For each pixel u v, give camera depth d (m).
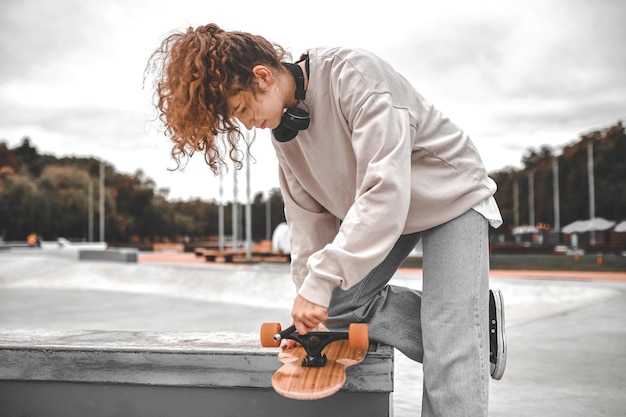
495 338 1.80
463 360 1.67
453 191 1.70
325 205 1.95
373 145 1.58
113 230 83.69
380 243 1.51
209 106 1.57
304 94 1.70
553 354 4.94
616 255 32.81
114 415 1.97
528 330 6.37
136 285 16.23
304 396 1.36
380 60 1.71
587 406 3.31
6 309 10.90
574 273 17.28
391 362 1.75
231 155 1.70
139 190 92.62
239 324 8.32
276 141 1.91
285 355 1.74
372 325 1.88
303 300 1.51
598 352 5.01
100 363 1.94
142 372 1.92
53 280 18.17
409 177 1.57
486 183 1.75
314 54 1.73
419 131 1.72
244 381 1.86
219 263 24.34
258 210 96.56
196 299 12.75
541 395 3.57
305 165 1.90
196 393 1.92
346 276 1.50
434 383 1.71
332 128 1.72
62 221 76.81
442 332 1.70
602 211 59.69
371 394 1.81
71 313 10.15
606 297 9.79
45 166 91.38
